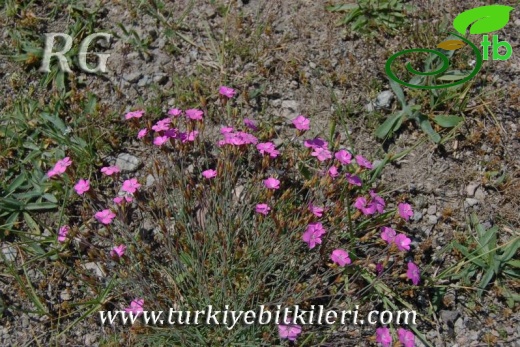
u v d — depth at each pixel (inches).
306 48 26.3
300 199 22.3
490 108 24.5
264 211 20.2
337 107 24.3
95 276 21.1
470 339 20.3
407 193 23.0
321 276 20.4
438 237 22.2
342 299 20.7
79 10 27.2
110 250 21.7
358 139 24.1
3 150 23.6
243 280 20.5
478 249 21.1
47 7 27.3
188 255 20.6
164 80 25.7
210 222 21.1
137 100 25.2
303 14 27.4
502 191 23.0
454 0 27.3
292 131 24.3
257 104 25.0
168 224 21.9
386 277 20.4
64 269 21.3
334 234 21.0
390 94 24.8
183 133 21.9
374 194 20.5
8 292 21.0
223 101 22.4
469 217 22.6
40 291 21.0
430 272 21.4
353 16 26.9
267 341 19.3
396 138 24.2
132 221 22.2
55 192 22.7
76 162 23.3
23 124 24.1
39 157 23.5
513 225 22.4
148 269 20.4
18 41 26.0
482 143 24.0
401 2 27.3
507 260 21.2
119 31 26.9
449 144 24.0
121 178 23.2
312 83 25.4
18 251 21.7
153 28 27.0
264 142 23.1
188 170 23.2
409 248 19.8
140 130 23.1
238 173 23.1
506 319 20.6
